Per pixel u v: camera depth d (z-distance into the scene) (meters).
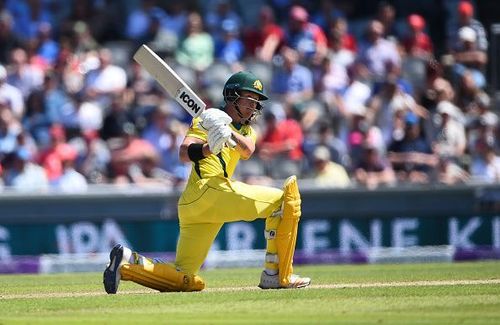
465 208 52.94
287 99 59.88
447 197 52.78
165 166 57.28
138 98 60.34
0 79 59.53
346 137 58.81
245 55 64.62
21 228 50.47
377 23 63.84
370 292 25.52
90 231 50.84
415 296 24.45
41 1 68.50
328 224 52.06
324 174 54.25
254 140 27.09
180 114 60.53
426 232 52.44
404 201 52.56
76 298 25.05
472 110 60.19
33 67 62.50
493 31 61.97
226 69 61.69
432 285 27.77
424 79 63.28
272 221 26.55
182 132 58.19
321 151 54.44
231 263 48.62
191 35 63.72
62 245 50.72
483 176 56.78
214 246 50.03
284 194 26.30
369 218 52.28
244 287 28.70
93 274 40.97
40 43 64.69
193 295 25.28
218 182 26.12
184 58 63.31
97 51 63.88
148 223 51.06
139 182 55.12
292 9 66.56
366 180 55.12
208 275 37.22
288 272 26.84
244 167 55.47
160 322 20.00
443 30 69.56
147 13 66.62
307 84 61.16
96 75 61.38
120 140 58.28
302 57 62.88
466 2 68.38
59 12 69.56
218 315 21.03
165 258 50.78
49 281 34.44
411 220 52.44
